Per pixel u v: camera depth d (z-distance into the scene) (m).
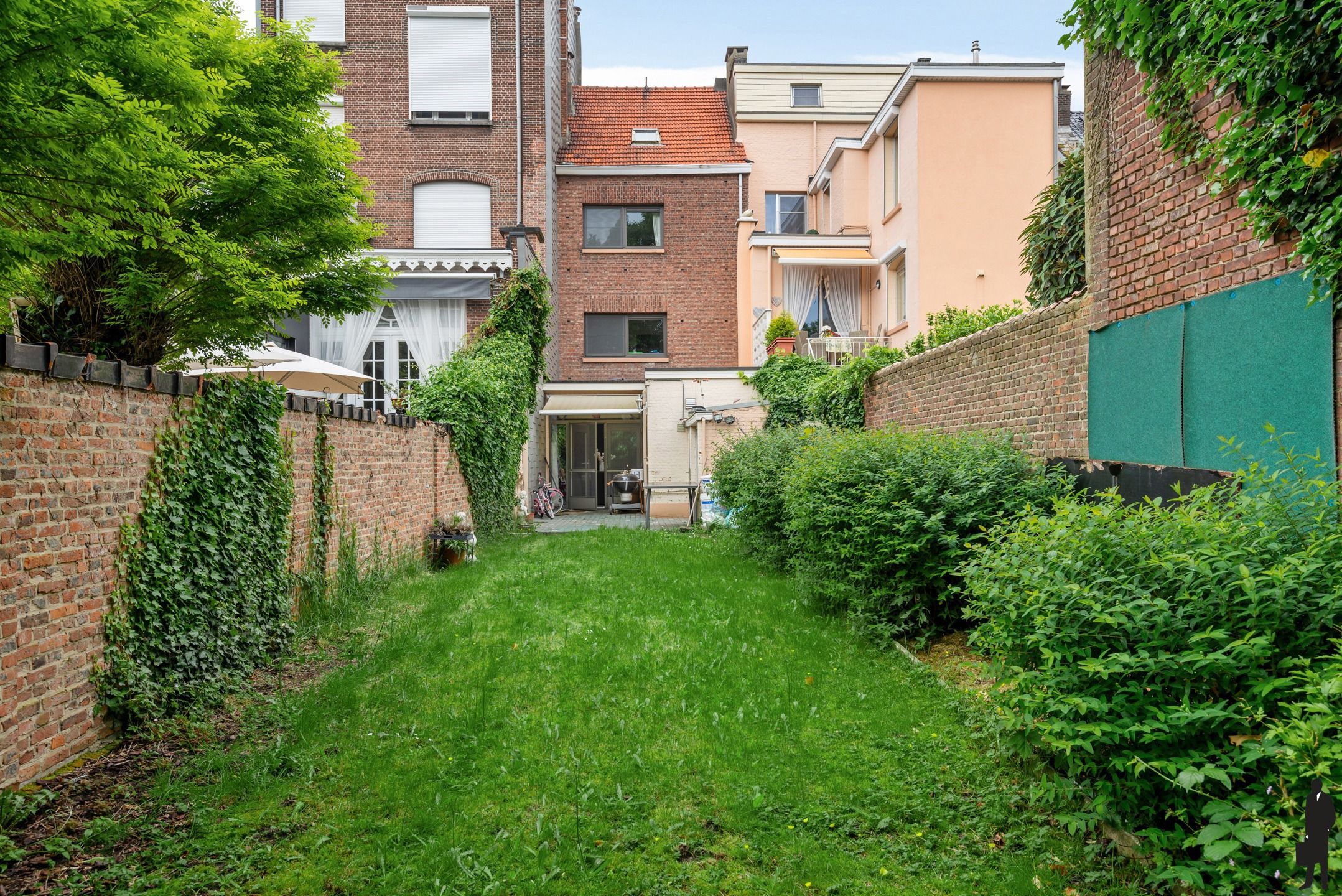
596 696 5.34
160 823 3.63
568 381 21.34
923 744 4.52
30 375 4.04
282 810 3.80
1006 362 7.82
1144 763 3.05
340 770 4.23
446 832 3.59
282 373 12.23
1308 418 4.27
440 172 21.83
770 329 20.02
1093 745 3.43
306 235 8.12
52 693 4.15
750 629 7.09
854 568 7.20
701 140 25.16
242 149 7.39
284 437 7.15
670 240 24.05
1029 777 4.03
